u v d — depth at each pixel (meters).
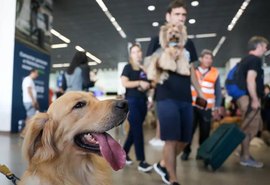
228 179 3.00
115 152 1.42
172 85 2.54
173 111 2.49
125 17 10.08
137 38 13.00
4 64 6.98
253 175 3.19
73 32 12.06
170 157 2.62
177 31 2.58
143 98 3.39
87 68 3.58
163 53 2.58
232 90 3.98
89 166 1.46
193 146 5.77
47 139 1.33
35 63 7.81
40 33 8.10
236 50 15.45
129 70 3.46
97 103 1.48
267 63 13.60
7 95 6.92
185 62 2.59
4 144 4.88
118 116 1.44
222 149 3.45
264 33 12.09
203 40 13.35
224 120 7.48
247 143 3.81
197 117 4.21
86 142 1.44
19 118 7.09
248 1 8.63
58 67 21.45
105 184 1.51
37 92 7.84
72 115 1.42
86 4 8.85
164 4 8.83
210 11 9.48
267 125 6.39
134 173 3.17
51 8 8.76
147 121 10.86
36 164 1.32
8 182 2.60
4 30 7.02
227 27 11.28
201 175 3.17
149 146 5.48
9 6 7.01
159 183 2.76
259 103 3.71
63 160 1.37
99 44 14.23
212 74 4.36
